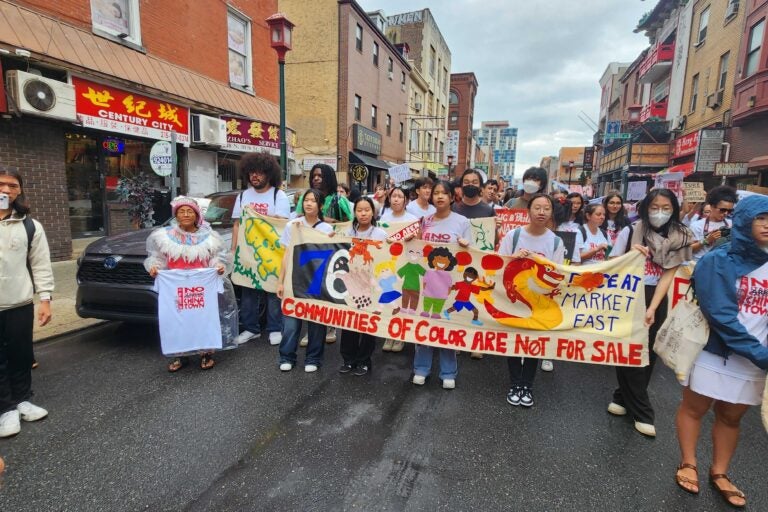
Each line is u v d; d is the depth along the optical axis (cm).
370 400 360
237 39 1262
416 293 378
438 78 3697
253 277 478
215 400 352
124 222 956
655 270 337
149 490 245
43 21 735
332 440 299
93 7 836
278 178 497
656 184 1116
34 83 684
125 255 437
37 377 386
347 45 1934
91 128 825
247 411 335
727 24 1548
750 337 221
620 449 298
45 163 768
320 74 1973
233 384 382
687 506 244
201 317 399
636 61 2811
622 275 336
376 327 387
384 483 255
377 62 2306
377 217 634
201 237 407
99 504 233
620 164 2520
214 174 1191
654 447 302
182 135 1024
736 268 228
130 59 895
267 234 475
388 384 393
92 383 377
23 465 264
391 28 3244
